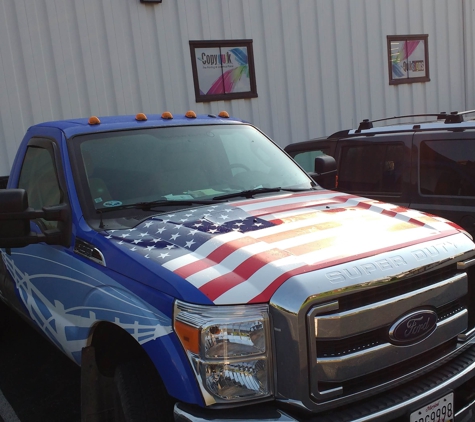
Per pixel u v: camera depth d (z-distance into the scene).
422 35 11.79
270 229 2.55
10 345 4.85
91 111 7.93
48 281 3.13
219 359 2.01
